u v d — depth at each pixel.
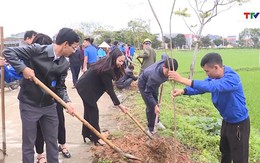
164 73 5.50
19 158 5.25
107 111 8.81
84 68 11.90
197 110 9.46
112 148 4.73
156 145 4.99
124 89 11.97
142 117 7.79
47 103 4.10
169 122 6.99
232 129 4.36
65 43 3.91
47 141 4.26
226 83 3.98
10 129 6.93
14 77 4.66
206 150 5.82
